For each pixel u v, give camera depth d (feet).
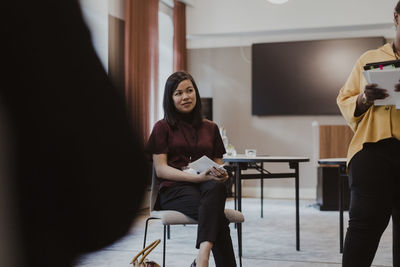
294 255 11.04
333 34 25.26
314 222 16.69
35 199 2.44
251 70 26.32
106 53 12.53
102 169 2.95
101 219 3.27
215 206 7.34
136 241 12.57
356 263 5.92
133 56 18.65
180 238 13.20
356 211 5.91
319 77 25.20
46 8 2.23
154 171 8.46
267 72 25.73
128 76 18.28
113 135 2.75
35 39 2.24
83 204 2.91
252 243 12.63
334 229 15.10
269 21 24.45
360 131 6.13
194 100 8.53
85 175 2.76
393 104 5.58
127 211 3.59
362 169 5.89
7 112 2.21
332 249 11.80
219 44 26.68
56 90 2.33
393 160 5.79
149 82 19.90
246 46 26.40
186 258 10.61
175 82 8.46
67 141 2.48
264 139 26.20
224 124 26.63
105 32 12.49
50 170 2.48
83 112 2.48
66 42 2.30
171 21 24.11
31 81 2.26
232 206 21.70
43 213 2.54
